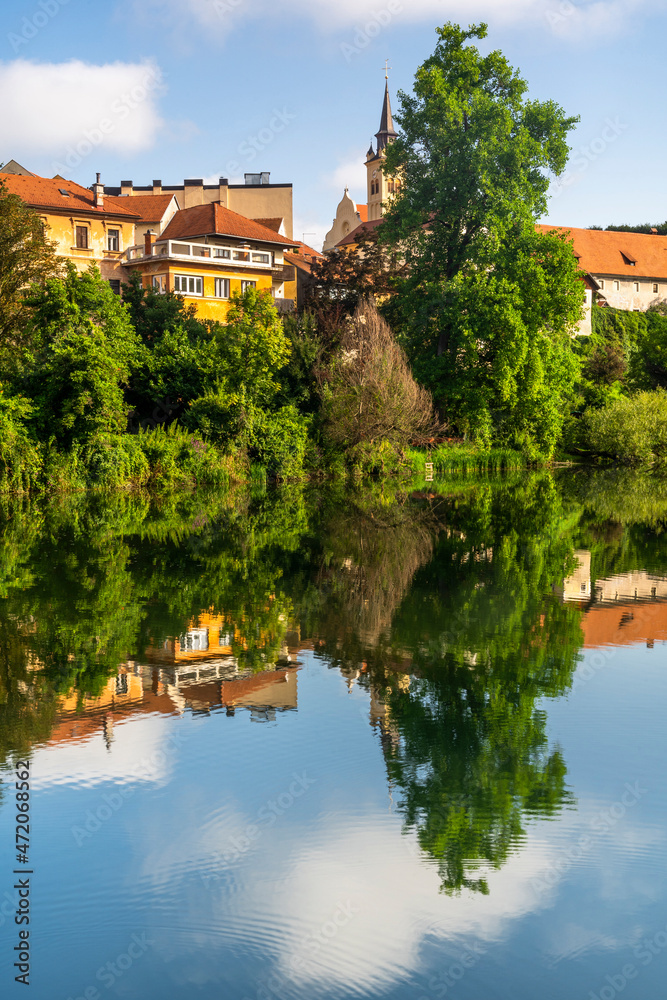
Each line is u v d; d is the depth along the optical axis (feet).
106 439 121.70
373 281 204.95
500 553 70.03
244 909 19.88
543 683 36.17
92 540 76.69
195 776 27.17
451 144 164.76
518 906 20.18
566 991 17.28
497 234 161.17
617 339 287.48
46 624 45.70
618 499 117.19
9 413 116.57
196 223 198.39
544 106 169.99
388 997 17.06
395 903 20.26
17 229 139.64
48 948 18.48
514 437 179.63
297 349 149.48
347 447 146.41
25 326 129.39
